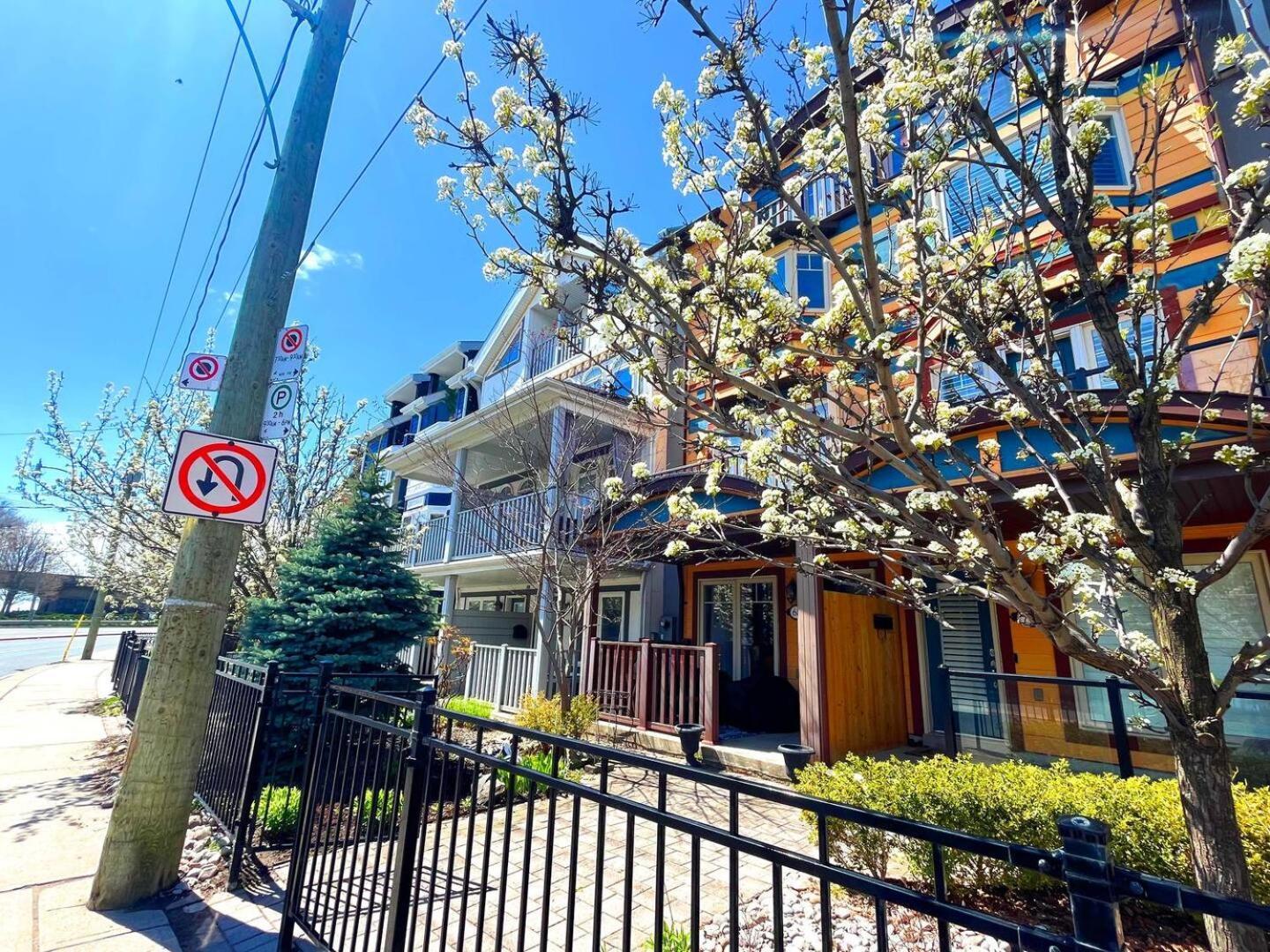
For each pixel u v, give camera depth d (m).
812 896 3.54
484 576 13.71
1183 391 3.65
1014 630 6.80
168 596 3.76
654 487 7.58
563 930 3.21
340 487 9.93
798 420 2.63
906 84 2.54
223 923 3.23
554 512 8.00
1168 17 6.00
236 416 3.95
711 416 2.71
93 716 9.54
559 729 6.59
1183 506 4.93
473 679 10.71
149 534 10.38
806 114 2.86
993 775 3.79
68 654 21.47
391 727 2.71
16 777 5.88
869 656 7.23
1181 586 1.98
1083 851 1.05
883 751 6.98
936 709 7.34
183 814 3.64
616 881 3.82
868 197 2.58
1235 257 1.77
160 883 3.50
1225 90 4.57
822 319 2.84
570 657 7.46
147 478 10.34
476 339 20.94
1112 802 3.32
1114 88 6.44
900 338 2.99
